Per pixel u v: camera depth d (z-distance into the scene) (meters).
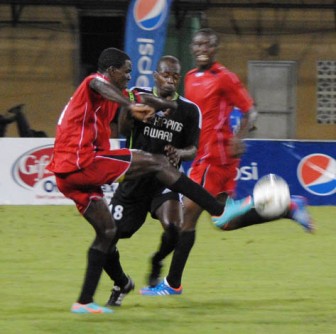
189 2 56.38
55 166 17.94
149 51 43.94
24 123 53.91
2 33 59.16
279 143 39.75
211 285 22.41
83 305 18.75
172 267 21.03
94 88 17.33
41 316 18.52
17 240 30.00
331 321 18.34
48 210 37.94
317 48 61.88
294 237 31.42
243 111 21.67
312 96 62.31
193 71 22.03
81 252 27.52
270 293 21.36
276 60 61.62
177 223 20.80
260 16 61.12
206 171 21.70
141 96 18.11
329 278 23.42
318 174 40.19
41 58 59.59
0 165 39.38
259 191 17.62
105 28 60.34
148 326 17.73
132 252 27.86
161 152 20.44
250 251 28.20
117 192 20.55
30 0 57.75
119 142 38.22
